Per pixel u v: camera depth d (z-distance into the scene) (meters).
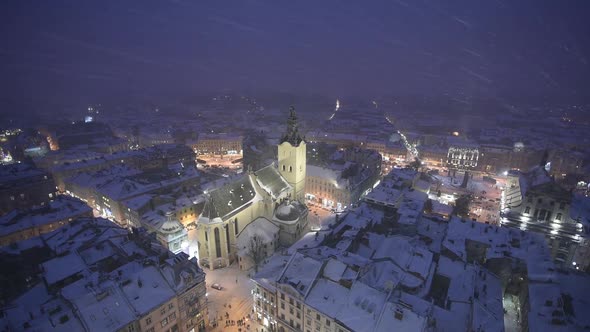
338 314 61.84
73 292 63.44
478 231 93.75
